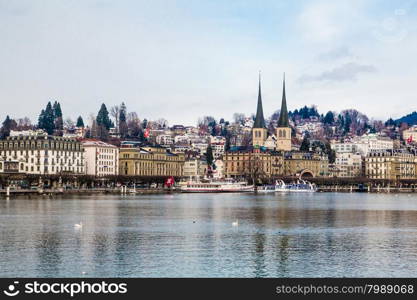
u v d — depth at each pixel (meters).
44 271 103.12
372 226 165.62
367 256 116.31
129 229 154.88
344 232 150.88
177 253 118.44
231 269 105.25
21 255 115.56
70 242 131.12
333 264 109.31
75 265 107.25
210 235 143.50
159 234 145.00
